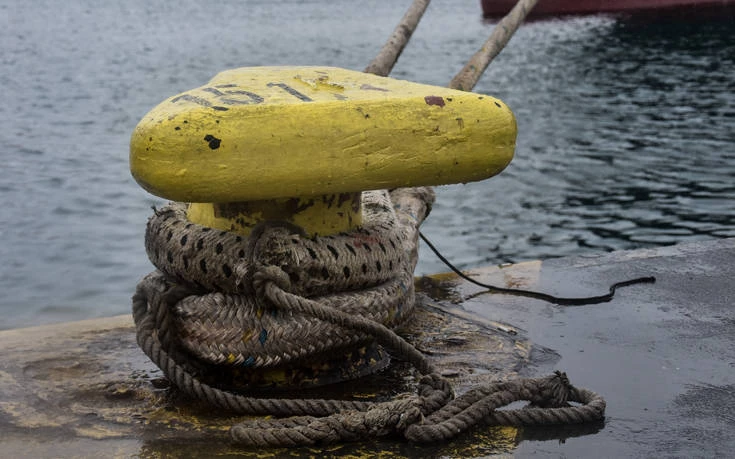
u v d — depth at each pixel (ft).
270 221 8.24
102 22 180.86
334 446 7.50
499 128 8.21
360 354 9.00
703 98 69.21
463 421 7.66
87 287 26.16
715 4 116.16
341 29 163.32
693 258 13.48
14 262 28.48
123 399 8.41
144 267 28.22
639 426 7.91
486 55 12.75
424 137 7.98
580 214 35.47
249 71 9.00
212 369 8.77
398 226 9.66
